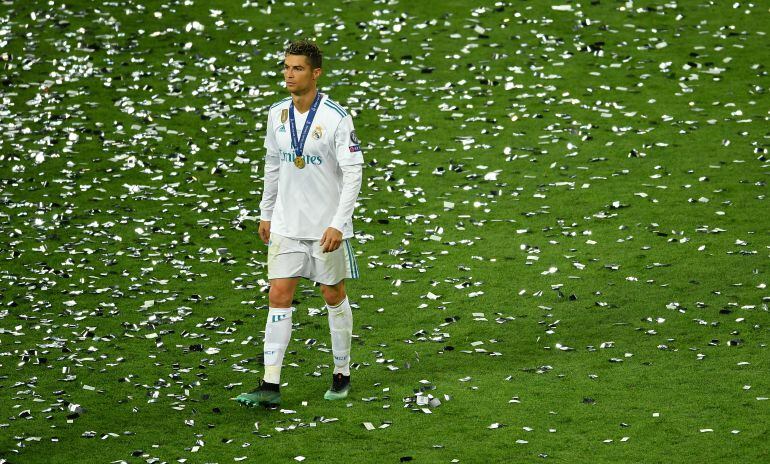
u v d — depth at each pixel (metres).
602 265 30.98
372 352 26.00
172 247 32.88
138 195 36.88
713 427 21.41
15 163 39.16
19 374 24.83
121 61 48.50
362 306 28.84
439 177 38.00
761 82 45.38
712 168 37.88
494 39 50.34
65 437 21.70
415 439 21.36
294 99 22.48
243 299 29.42
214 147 40.78
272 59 48.72
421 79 46.59
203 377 24.69
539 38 50.25
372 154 40.00
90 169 38.88
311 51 22.12
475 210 35.34
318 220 22.66
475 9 53.59
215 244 33.25
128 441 21.47
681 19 52.16
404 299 29.23
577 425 21.75
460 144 40.66
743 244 31.91
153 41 50.62
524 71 47.06
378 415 22.55
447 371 24.78
